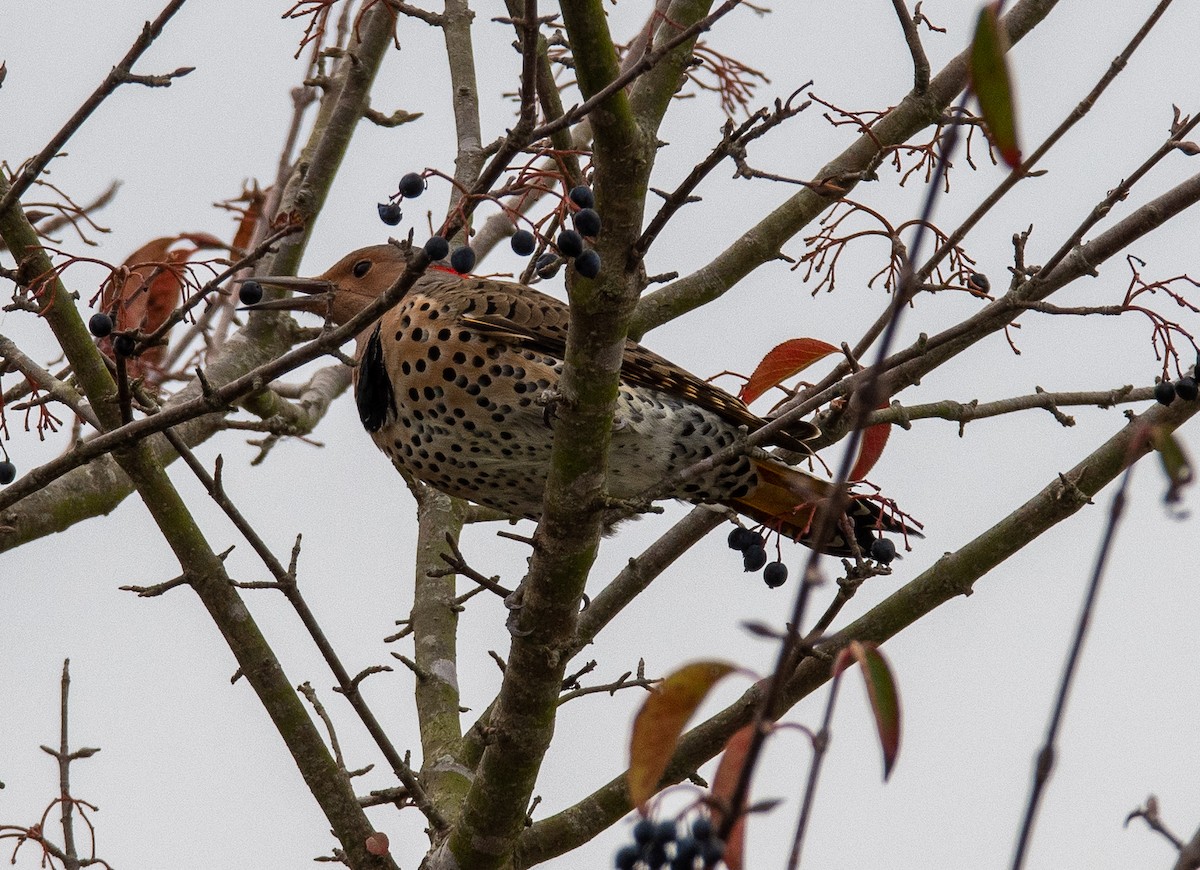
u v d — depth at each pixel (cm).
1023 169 799
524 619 889
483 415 1100
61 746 991
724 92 1229
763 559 1000
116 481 1254
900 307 508
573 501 851
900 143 1166
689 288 1221
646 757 572
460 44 1355
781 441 1016
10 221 991
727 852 569
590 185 964
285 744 1027
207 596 1032
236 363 1357
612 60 758
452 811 1054
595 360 813
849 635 1034
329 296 840
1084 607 498
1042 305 873
